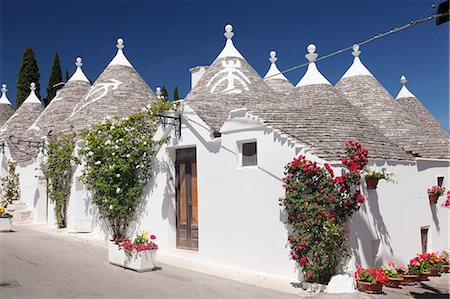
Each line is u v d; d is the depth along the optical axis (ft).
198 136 37.40
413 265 30.76
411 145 45.29
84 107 62.75
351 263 28.32
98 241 46.29
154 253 32.94
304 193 28.17
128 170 42.52
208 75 54.75
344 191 28.30
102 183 43.83
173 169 41.22
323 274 27.71
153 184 42.09
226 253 34.35
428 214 38.01
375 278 26.76
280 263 30.48
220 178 35.22
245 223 33.04
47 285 27.45
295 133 31.60
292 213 28.68
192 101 41.83
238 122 33.99
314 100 46.21
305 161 28.25
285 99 52.75
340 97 46.96
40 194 63.98
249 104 45.14
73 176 53.67
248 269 32.58
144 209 42.88
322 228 27.07
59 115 72.23
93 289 26.66
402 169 35.63
